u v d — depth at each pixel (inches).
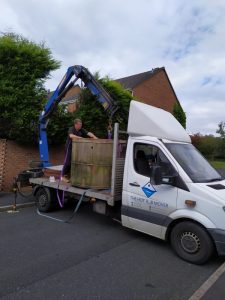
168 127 237.3
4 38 427.5
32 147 451.8
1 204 327.0
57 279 161.8
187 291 154.5
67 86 341.7
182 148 226.7
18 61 424.8
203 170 218.4
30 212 308.3
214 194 184.5
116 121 329.1
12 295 143.5
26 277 162.4
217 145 1685.5
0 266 175.3
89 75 321.7
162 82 1312.7
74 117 472.1
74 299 142.5
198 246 187.2
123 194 228.7
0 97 400.5
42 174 329.1
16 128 413.4
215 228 179.6
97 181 252.1
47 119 366.9
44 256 192.7
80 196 274.2
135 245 219.0
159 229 206.7
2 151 414.0
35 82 433.4
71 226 261.7
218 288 158.4
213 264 189.3
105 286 156.6
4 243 213.6
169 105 1358.3
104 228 258.5
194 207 188.7
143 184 215.9
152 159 218.7
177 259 195.5
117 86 492.4
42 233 239.8
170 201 200.1
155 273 174.2
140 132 231.3
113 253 202.7
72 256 194.5
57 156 492.7
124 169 230.4
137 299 145.0
